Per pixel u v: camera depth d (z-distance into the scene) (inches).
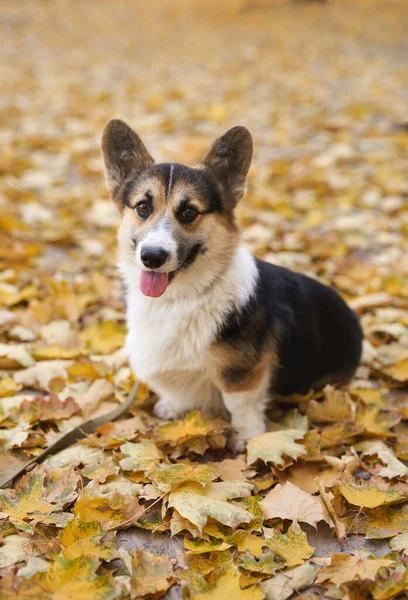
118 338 59.6
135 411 52.9
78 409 50.7
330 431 48.8
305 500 43.5
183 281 48.6
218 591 38.8
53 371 54.9
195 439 48.4
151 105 134.6
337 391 52.0
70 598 38.0
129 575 39.8
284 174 95.2
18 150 104.3
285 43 225.1
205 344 48.4
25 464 46.4
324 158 98.8
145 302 50.0
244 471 46.9
